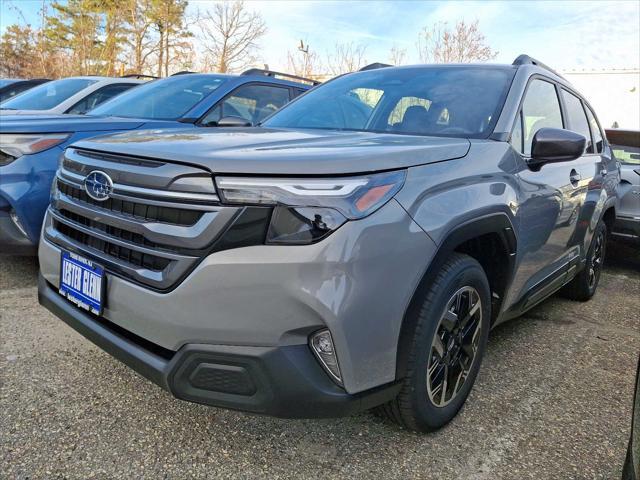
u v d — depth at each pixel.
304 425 2.24
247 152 1.77
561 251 3.27
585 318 3.95
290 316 1.62
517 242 2.45
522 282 2.73
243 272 1.61
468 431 2.27
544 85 3.23
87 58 25.73
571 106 3.74
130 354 1.86
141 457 1.99
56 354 2.75
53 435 2.08
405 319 1.81
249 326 1.63
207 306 1.64
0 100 8.90
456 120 2.71
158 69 29.67
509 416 2.42
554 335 3.53
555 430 2.32
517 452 2.14
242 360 1.65
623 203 5.68
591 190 3.67
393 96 3.04
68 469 1.90
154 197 1.76
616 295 4.74
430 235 1.84
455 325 2.16
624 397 2.67
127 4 26.69
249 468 1.96
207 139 2.06
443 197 1.94
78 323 2.09
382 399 1.84
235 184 1.62
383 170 1.79
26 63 26.59
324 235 1.62
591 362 3.10
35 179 3.39
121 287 1.86
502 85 2.87
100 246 2.00
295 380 1.64
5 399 2.30
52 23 25.75
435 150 2.06
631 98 21.66
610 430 2.34
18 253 3.49
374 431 2.22
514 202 2.37
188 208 1.68
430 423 2.12
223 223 1.63
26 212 3.36
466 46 21.75
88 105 5.77
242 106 4.94
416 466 2.02
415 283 1.81
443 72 3.15
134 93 5.22
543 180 2.73
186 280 1.67
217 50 27.89
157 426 2.18
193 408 2.32
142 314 1.79
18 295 3.57
